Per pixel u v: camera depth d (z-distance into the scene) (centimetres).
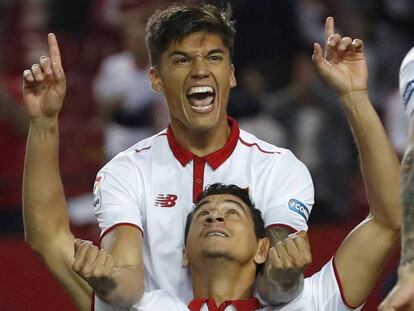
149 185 1038
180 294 1016
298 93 1942
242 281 991
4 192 1719
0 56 2086
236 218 988
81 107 1956
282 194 1024
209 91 1020
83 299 1054
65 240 1058
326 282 995
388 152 966
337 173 1852
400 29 2361
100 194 1036
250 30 2219
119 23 2156
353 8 2298
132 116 1881
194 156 1040
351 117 967
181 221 1025
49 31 2194
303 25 2266
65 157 1794
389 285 1568
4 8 2191
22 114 1727
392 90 2195
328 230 1617
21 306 1566
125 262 991
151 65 1059
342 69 964
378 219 984
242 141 1054
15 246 1577
